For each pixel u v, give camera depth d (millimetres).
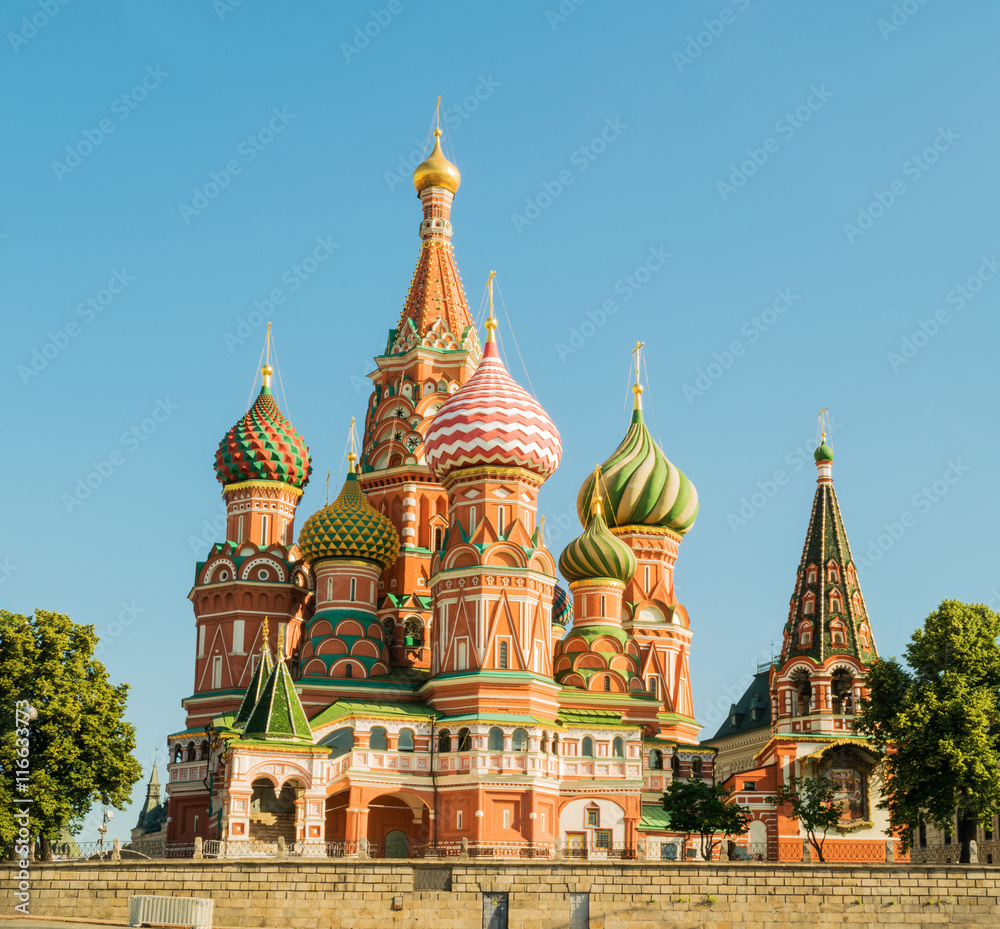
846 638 103062
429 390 115312
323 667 102000
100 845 76562
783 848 97750
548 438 103062
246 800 86938
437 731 96062
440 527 112125
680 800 94875
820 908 74000
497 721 94625
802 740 99750
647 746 108812
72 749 80688
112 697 84875
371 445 116000
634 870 74000
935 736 82625
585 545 112688
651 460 121688
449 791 94375
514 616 98438
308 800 88375
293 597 110688
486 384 103875
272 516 112500
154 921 67812
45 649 83000
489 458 100938
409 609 108375
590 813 97812
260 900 72188
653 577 120188
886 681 88750
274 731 89250
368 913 72438
